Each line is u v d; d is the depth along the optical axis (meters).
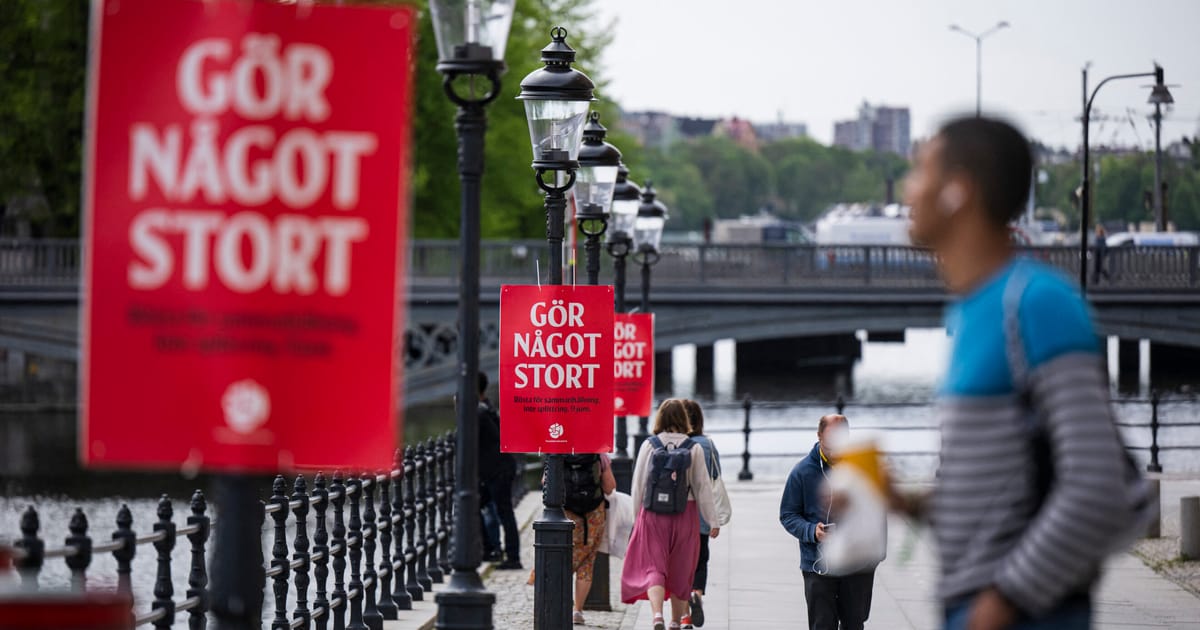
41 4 127.12
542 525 32.69
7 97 127.38
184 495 94.44
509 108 146.75
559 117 32.19
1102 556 10.09
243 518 14.46
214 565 14.47
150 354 13.76
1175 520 60.03
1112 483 9.95
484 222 141.38
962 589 10.62
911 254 131.88
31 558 18.95
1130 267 132.38
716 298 128.75
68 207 132.12
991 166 10.83
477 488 21.69
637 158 174.00
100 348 13.73
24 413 138.75
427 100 140.62
